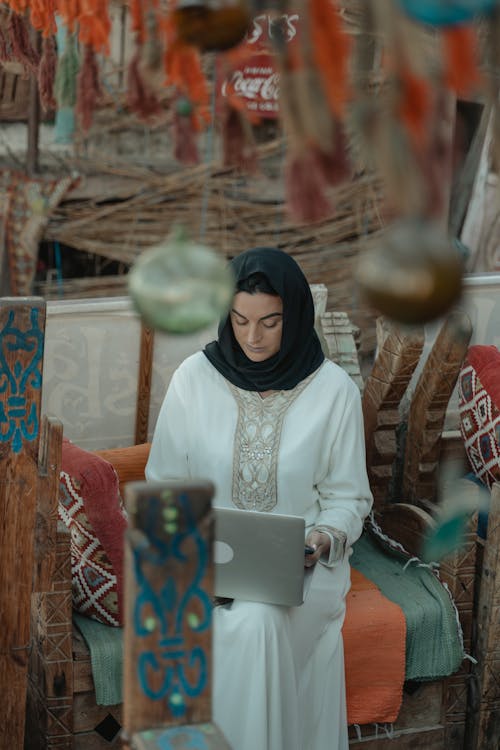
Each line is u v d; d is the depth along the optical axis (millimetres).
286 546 2441
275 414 2770
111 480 2465
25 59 2375
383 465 3156
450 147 989
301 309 2744
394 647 2730
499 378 2988
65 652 2514
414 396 3160
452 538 2225
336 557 2668
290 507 2756
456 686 2875
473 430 3090
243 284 2654
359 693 2738
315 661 2668
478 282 3406
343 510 2760
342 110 1087
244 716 2471
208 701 1276
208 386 2814
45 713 2549
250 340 2688
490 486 3086
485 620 2828
